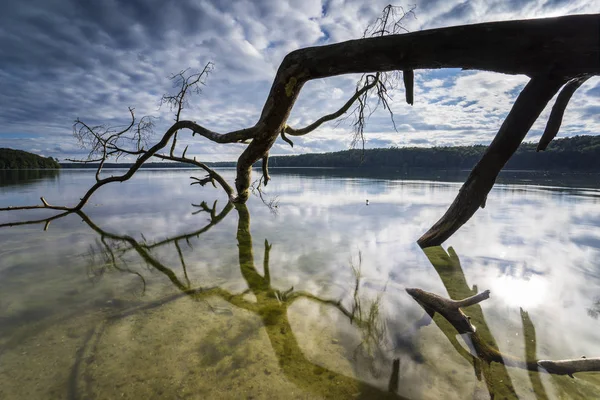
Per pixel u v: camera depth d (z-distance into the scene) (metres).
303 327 2.61
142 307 2.93
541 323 2.79
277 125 5.70
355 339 2.45
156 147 8.23
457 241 5.47
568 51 2.69
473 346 2.38
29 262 4.28
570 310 3.01
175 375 1.99
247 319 2.72
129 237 5.77
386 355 2.26
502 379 2.04
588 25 2.52
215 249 4.96
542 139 4.48
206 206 9.65
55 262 4.30
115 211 8.66
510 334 2.60
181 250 4.91
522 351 2.36
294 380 1.97
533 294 3.38
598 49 2.57
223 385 1.91
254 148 7.24
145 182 19.64
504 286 3.60
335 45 4.02
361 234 5.95
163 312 2.83
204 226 6.72
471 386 1.97
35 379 1.93
